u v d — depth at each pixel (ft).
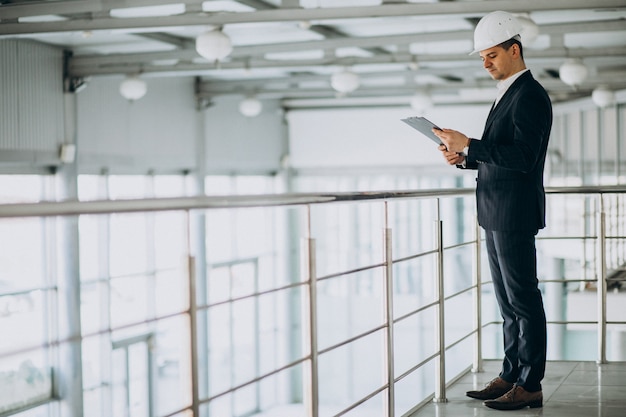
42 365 37.09
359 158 57.93
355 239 59.06
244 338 55.11
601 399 10.69
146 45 37.47
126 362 42.63
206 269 50.55
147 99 44.34
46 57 36.47
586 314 30.58
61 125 37.40
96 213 4.99
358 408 57.82
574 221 41.39
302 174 59.52
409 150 56.80
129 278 42.88
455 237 57.00
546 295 47.88
